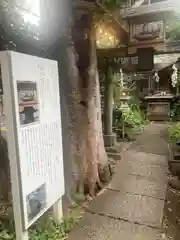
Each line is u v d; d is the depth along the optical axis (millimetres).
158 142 7742
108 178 4523
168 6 4504
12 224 2748
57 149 2723
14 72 1984
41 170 2404
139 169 5078
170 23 5133
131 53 5051
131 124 9453
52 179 2625
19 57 2053
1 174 3188
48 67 2500
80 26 3828
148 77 14648
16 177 2102
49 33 3207
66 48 3453
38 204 2365
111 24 4508
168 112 13680
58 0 3199
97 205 3486
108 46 5102
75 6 3498
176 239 2646
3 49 2732
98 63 6051
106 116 6602
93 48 3926
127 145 7402
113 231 2824
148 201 3588
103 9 3707
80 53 3863
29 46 3021
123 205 3471
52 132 2602
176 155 5199
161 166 5246
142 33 4883
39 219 2916
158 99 13898
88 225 2961
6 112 2027
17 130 2033
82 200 3676
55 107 2658
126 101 10602
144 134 9312
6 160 3105
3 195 3254
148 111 14086
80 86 3775
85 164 3859
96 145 4059
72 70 3568
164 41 4801
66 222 2949
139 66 5020
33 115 2250
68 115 3590
